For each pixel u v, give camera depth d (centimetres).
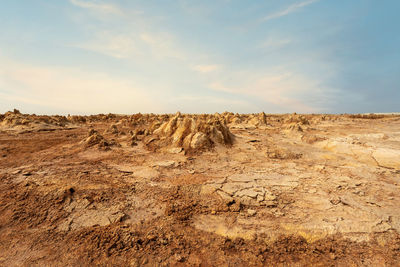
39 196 726
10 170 988
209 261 479
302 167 1149
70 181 838
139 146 1572
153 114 5328
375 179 962
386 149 1325
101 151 1379
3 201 696
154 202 734
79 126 3319
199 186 854
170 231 577
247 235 561
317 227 589
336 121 4103
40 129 2566
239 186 863
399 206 707
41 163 1099
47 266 455
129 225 600
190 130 1577
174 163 1159
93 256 483
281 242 538
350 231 574
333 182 918
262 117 3023
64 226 589
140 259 477
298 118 2970
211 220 634
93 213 651
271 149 1529
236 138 1852
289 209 691
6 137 2023
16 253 493
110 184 845
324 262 476
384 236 555
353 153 1402
